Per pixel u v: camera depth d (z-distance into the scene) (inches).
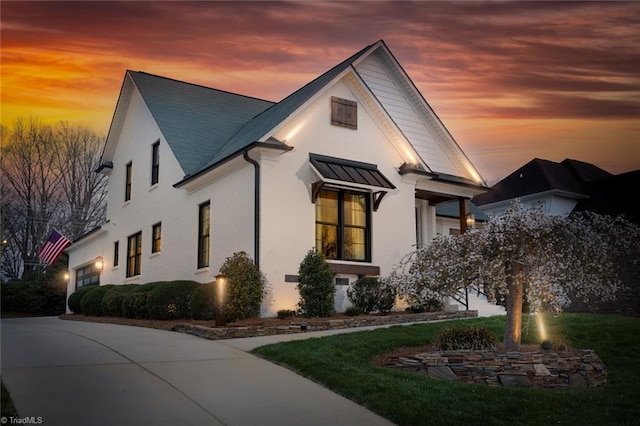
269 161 653.3
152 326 617.6
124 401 304.2
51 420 271.1
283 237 649.0
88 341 484.7
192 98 927.7
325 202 700.0
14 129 1577.3
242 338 502.9
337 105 717.3
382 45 837.2
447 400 318.0
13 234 1582.2
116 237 1018.7
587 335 480.4
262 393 329.4
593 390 364.2
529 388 358.3
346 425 285.4
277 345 443.5
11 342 476.7
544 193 1173.1
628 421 304.7
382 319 610.5
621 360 424.2
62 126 1627.7
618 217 424.8
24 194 1589.6
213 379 354.0
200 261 754.8
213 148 834.8
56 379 341.7
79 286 1219.9
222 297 536.4
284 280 641.0
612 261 420.8
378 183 697.0
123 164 1016.9
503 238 400.8
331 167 681.6
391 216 743.7
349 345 431.8
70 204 1637.6
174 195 822.5
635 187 1067.9
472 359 382.6
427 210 885.8
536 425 293.9
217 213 720.3
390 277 507.8
